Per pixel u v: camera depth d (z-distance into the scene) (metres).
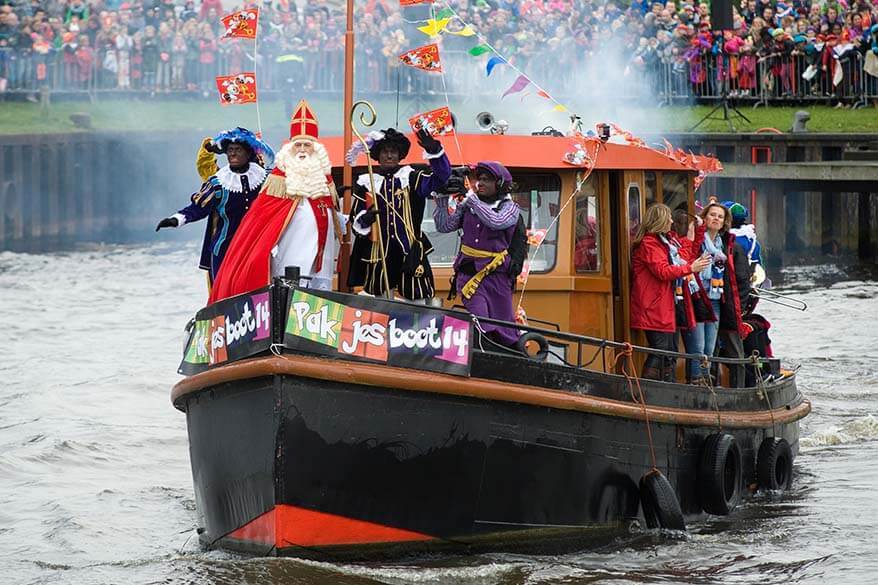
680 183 36.00
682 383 32.75
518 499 28.02
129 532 32.28
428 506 27.00
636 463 30.42
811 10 101.81
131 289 79.69
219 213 29.05
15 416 46.59
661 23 96.75
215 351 27.44
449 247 31.66
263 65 107.12
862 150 89.56
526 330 27.84
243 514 27.23
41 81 108.88
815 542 30.55
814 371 53.03
